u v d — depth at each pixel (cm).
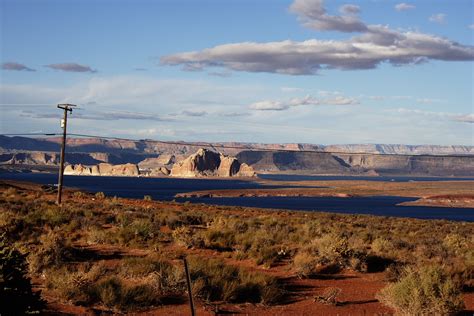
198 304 1495
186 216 3419
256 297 1602
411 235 3456
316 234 2864
